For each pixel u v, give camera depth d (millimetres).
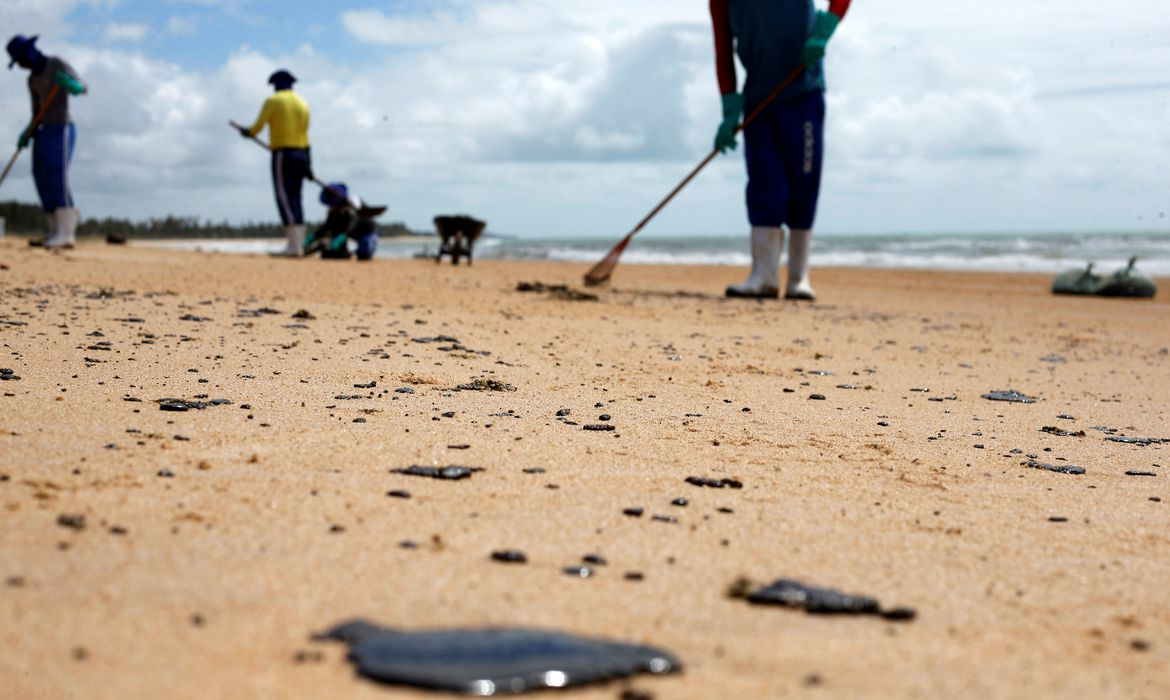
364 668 1081
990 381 4348
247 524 1629
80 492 1746
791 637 1288
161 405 2615
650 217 9516
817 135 8914
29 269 7223
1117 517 2078
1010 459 2652
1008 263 22016
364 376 3391
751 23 8695
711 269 16312
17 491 1717
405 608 1302
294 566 1436
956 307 9133
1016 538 1873
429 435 2479
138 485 1826
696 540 1718
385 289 7488
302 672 1081
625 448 2479
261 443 2266
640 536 1720
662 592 1436
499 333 5062
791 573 1567
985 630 1369
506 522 1757
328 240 13523
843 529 1857
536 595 1385
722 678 1140
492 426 2654
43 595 1260
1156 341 6715
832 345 5461
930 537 1842
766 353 4902
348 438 2381
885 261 23203
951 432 3027
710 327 6141
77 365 3223
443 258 17188
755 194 9039
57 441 2143
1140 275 11375
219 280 7414
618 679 1109
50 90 11125
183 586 1325
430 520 1733
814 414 3209
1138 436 3146
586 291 8750
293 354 3805
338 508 1768
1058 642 1341
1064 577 1645
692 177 9258
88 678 1048
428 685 1045
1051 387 4262
